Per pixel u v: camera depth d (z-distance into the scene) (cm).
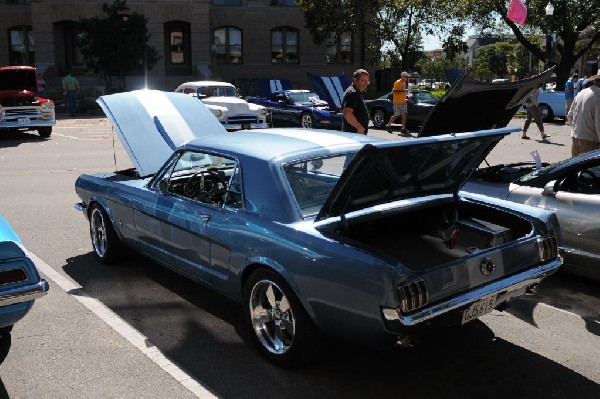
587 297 525
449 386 372
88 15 3669
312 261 355
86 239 709
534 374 387
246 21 4184
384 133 1867
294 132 492
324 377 383
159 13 3772
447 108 520
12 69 1795
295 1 3872
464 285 351
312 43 4269
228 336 443
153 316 480
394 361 405
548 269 394
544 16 2664
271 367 396
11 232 372
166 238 495
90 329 455
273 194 397
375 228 450
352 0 3497
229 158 438
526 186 577
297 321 374
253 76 4253
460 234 435
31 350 419
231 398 357
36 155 1416
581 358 410
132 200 535
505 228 427
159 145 638
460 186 450
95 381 377
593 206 524
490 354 415
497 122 588
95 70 3111
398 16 3409
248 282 407
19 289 344
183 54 4022
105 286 548
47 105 1772
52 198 934
